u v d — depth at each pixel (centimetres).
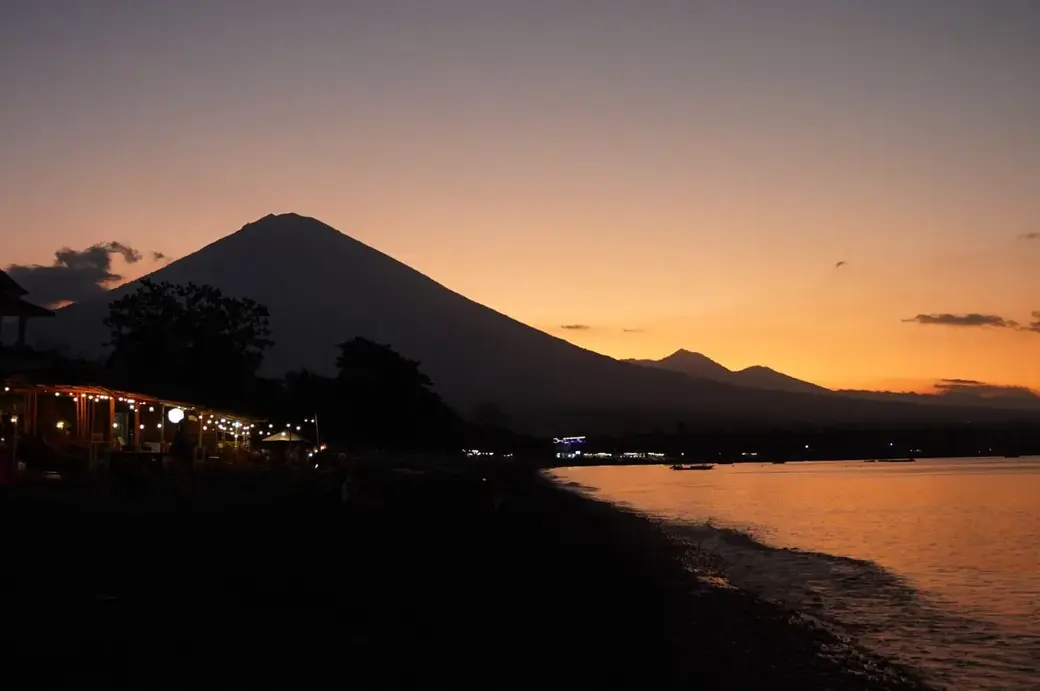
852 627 2134
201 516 2508
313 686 1059
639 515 5500
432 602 1645
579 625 1648
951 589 2794
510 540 2922
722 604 2208
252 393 8200
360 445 11481
